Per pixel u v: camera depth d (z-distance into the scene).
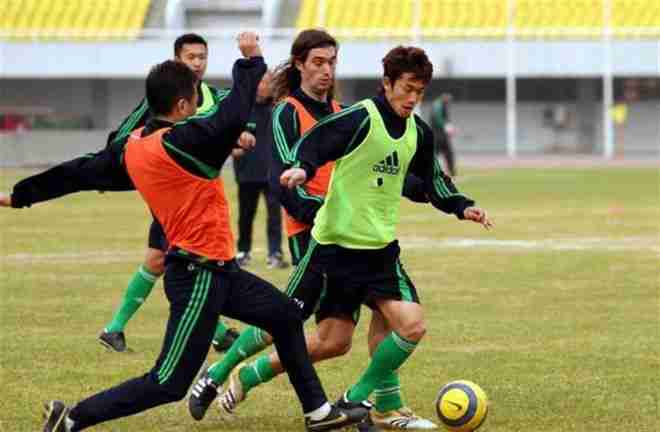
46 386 24.17
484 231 56.75
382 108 20.02
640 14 138.12
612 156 137.12
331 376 25.14
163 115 18.80
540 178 98.94
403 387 24.05
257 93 18.12
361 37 136.38
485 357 26.98
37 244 51.25
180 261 18.64
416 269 42.81
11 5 140.00
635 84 147.38
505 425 20.95
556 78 147.88
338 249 20.33
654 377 24.88
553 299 35.69
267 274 41.44
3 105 143.62
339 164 20.08
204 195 18.48
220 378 21.16
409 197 21.62
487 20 139.25
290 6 139.62
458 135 150.00
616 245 50.25
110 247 50.09
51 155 112.75
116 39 135.75
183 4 136.38
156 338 29.66
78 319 32.41
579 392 23.50
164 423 21.33
